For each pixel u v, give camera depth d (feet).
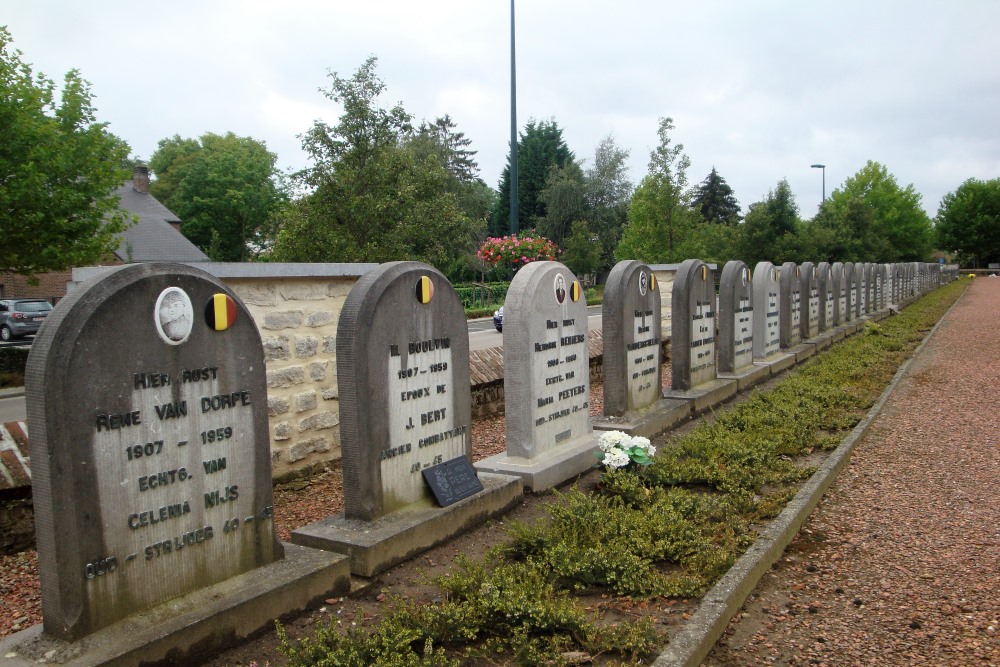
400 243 56.80
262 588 13.26
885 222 189.37
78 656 10.77
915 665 12.41
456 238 62.28
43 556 11.08
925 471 24.06
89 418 11.22
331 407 25.20
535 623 12.96
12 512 17.90
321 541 15.84
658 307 31.76
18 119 49.78
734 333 40.24
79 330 11.04
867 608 14.60
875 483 22.99
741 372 40.57
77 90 55.06
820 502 21.34
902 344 56.65
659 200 77.77
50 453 10.77
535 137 197.06
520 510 20.44
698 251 80.33
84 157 53.57
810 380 38.78
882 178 198.90
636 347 29.63
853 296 74.64
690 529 17.51
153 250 132.26
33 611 14.76
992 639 13.19
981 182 251.80
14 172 50.29
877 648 13.01
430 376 18.60
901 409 33.68
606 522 17.65
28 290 116.88
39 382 10.72
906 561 16.88
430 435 18.65
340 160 56.90
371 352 16.66
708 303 36.55
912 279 126.72
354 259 54.65
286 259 56.08
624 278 28.32
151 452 12.16
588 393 26.04
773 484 22.24
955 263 267.39
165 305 12.29
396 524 16.66
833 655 12.80
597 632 12.77
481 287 114.21
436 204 59.77
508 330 22.50
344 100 56.54
